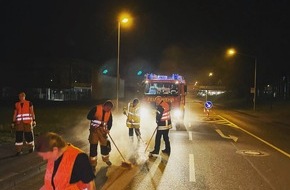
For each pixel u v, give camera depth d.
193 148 14.60
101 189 8.33
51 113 27.38
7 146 12.52
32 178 9.08
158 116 12.73
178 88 23.34
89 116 10.24
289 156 13.11
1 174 8.68
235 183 9.08
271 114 42.25
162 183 8.99
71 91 55.38
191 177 9.65
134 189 8.41
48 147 3.83
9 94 50.88
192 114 37.81
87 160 4.02
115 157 12.31
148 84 23.47
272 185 8.92
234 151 14.05
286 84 65.38
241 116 37.59
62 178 3.89
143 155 12.82
